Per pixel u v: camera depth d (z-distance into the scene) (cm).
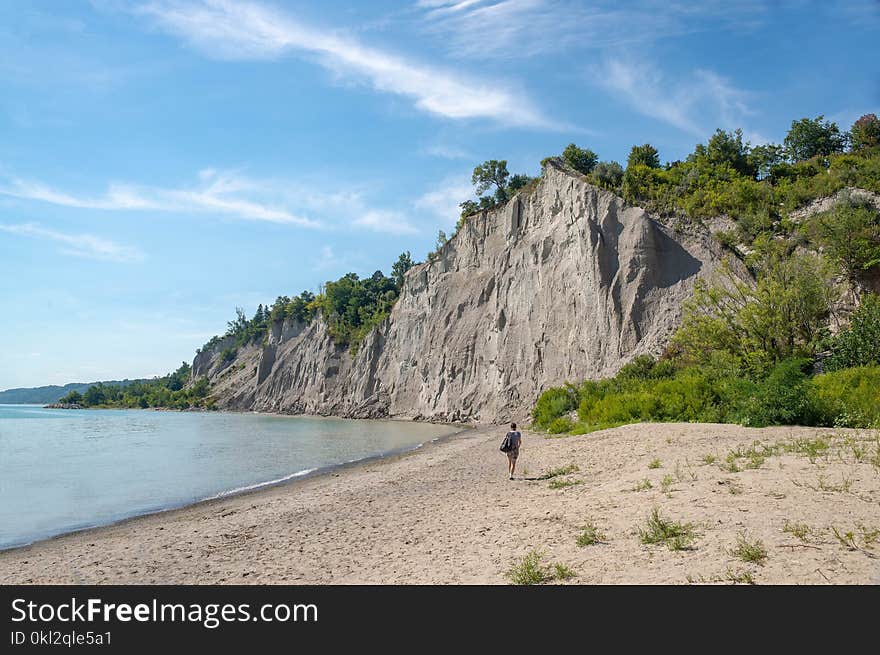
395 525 1271
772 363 2542
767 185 4625
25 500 1969
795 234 3694
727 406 2314
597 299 4278
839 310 3002
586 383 3584
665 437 1894
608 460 1691
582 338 4353
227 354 15050
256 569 1032
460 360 6153
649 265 4125
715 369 2647
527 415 4700
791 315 2655
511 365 5238
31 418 9456
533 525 1065
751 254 3662
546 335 4809
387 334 8150
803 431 1702
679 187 4806
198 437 4762
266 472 2570
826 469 1085
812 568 657
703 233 4172
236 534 1341
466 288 6575
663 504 1016
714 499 985
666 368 3222
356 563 998
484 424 5153
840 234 3197
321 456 3177
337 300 10575
